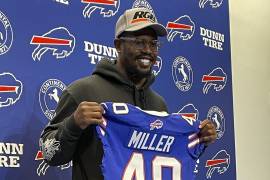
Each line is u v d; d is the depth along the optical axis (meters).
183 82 5.57
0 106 4.05
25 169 4.15
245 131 6.39
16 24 4.20
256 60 6.66
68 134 3.01
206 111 5.82
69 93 3.29
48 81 4.38
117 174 3.21
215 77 5.99
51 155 3.12
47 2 4.43
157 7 5.38
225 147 6.03
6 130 4.07
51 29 4.43
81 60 4.63
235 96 6.28
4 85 4.10
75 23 4.61
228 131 6.10
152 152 3.44
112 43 4.90
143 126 3.36
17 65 4.19
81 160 3.25
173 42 5.52
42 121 4.31
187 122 3.57
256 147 6.54
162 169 3.46
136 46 3.40
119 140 3.28
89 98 3.29
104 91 3.38
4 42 4.12
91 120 2.96
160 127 3.44
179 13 5.61
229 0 6.33
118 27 3.50
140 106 3.55
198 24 5.83
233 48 6.32
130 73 3.50
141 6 5.21
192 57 5.71
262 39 6.79
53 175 4.33
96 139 3.25
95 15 4.78
